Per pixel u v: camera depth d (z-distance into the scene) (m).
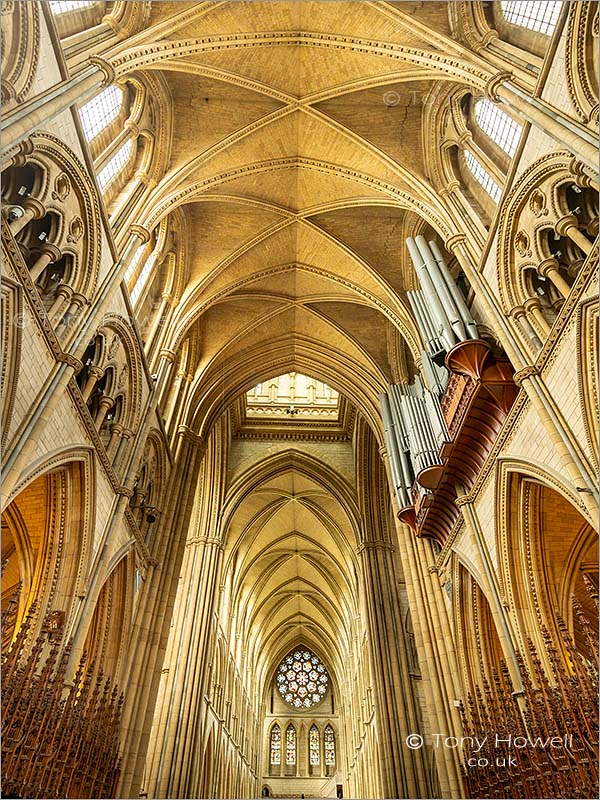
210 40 15.55
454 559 17.45
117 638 16.22
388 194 19.08
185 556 29.05
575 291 10.74
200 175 18.80
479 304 16.31
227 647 35.50
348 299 23.95
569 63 10.86
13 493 10.20
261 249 22.66
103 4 14.37
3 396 9.71
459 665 16.80
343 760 45.19
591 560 15.33
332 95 17.97
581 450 10.72
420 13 15.14
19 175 11.46
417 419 18.95
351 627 40.97
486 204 16.05
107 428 15.91
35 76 10.43
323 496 37.25
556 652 11.20
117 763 14.63
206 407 24.69
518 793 11.99
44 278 12.37
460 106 17.47
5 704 9.29
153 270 19.41
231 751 35.34
